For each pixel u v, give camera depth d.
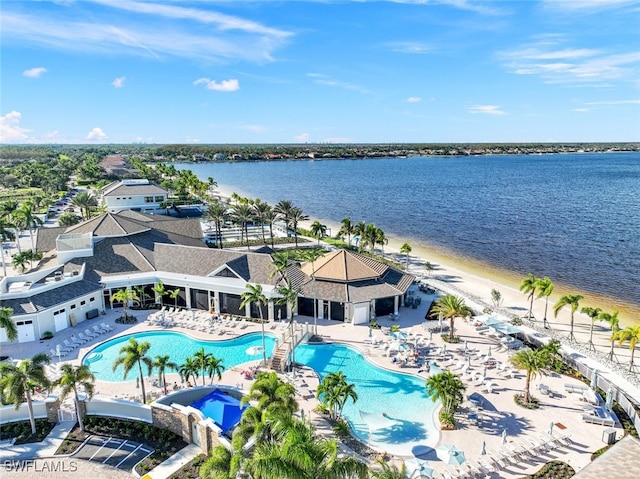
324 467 21.17
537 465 32.12
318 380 44.66
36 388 40.88
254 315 60.84
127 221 76.19
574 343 51.84
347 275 60.47
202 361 40.31
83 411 38.06
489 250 102.94
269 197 197.38
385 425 34.66
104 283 62.22
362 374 46.09
